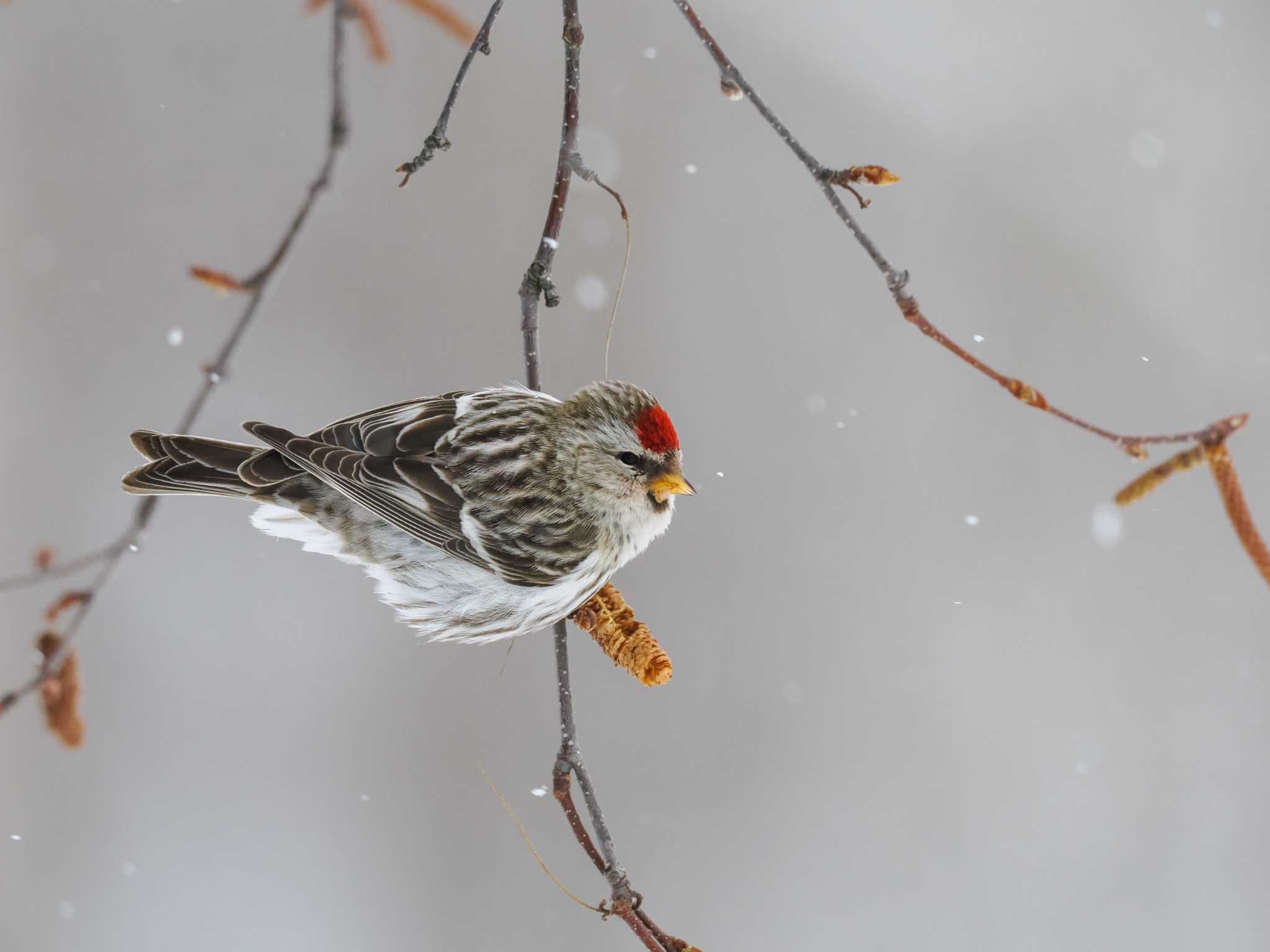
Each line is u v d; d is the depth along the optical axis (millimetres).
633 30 14039
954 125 14930
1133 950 12039
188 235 12797
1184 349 14125
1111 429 13680
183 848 11344
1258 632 13234
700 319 13414
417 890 11375
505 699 11781
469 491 7293
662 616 12422
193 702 11672
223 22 13320
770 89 14375
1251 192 14992
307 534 7738
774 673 12281
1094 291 14297
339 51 4664
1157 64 15773
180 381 12352
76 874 11250
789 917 11602
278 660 11828
